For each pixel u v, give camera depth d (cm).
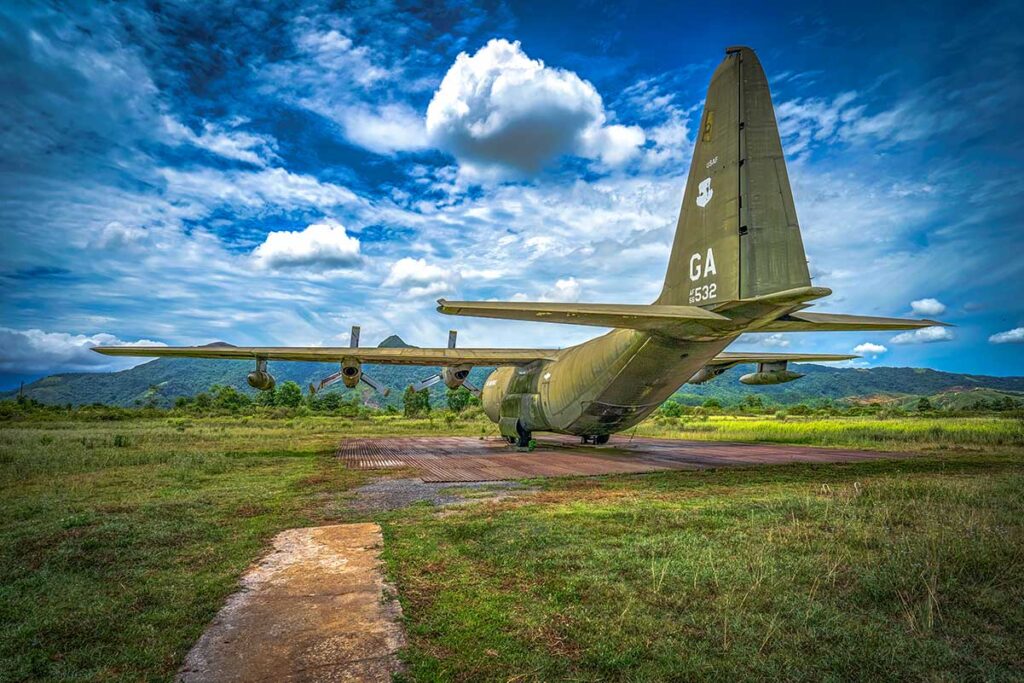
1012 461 1309
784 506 712
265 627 374
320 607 407
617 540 560
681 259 1079
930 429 2262
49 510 761
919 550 484
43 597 432
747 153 929
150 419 4831
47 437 2181
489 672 306
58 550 552
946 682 284
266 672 313
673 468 1212
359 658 327
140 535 612
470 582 451
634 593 414
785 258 878
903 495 771
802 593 406
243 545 578
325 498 864
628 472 1148
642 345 1226
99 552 551
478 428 3397
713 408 7431
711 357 1255
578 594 415
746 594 401
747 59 951
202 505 802
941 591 399
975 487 820
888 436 2088
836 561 469
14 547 566
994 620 358
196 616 395
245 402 7338
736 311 955
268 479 1088
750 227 916
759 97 933
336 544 579
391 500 843
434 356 1597
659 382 1329
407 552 540
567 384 1514
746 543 537
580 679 295
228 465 1320
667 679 293
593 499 820
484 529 618
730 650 321
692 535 571
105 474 1167
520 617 378
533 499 827
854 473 1098
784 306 902
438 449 1797
